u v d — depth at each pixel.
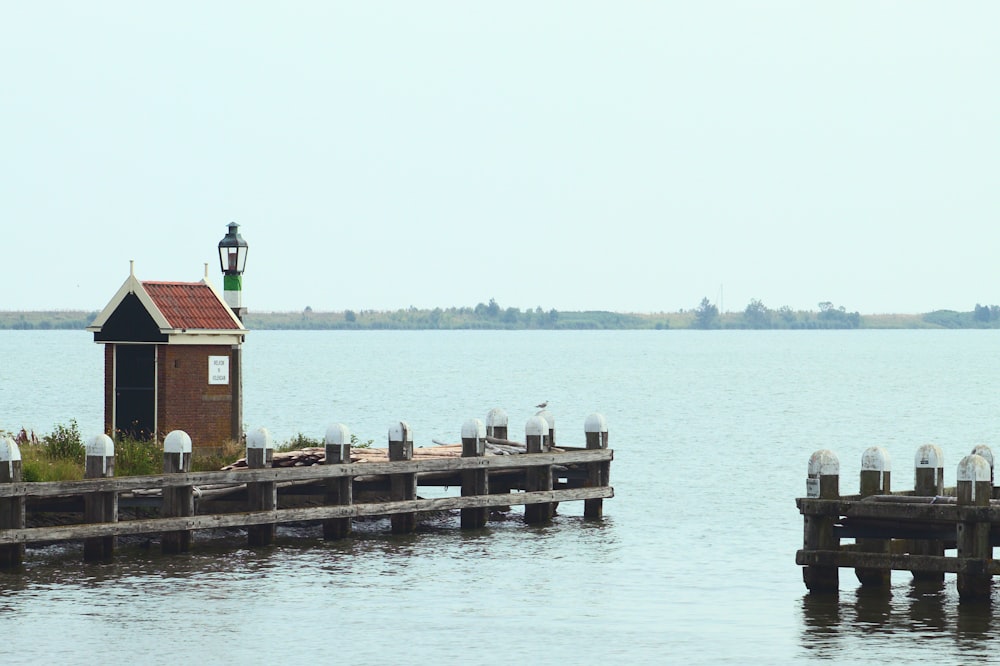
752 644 31.69
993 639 31.73
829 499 34.81
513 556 43.12
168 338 49.62
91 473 39.00
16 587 36.53
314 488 46.91
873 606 35.28
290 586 37.50
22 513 37.25
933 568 33.53
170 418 50.00
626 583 39.00
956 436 97.31
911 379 191.88
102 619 33.28
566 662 30.19
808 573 36.03
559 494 49.66
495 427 53.88
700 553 44.25
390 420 106.69
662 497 59.12
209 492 43.94
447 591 37.47
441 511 51.94
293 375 192.00
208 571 39.19
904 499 34.59
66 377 168.88
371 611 34.81
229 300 52.22
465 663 30.00
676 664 30.05
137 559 40.59
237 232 52.28
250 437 42.47
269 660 30.05
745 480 66.12
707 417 116.06
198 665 29.61
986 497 33.00
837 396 149.00
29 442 48.75
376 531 47.50
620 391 160.00
